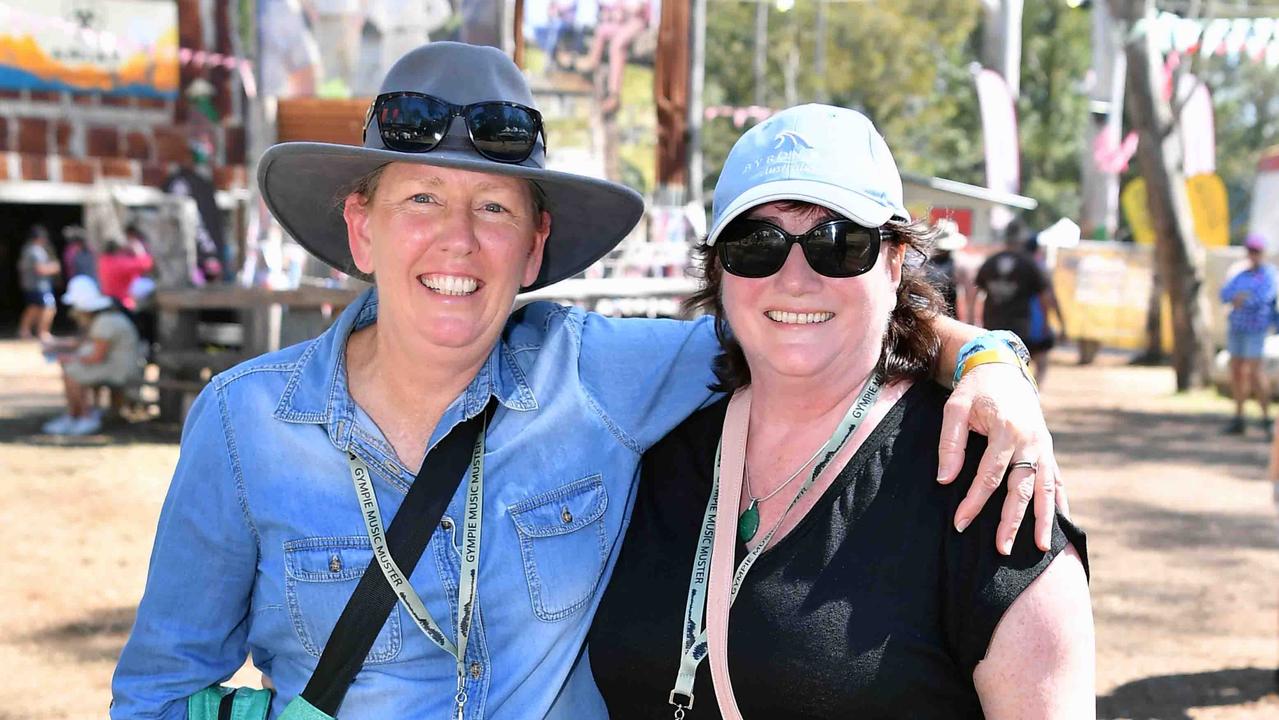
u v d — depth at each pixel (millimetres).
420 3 8578
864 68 37500
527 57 10016
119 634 4977
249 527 1846
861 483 1707
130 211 10961
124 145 13797
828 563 1672
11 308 23219
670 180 10906
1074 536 1596
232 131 13609
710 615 1697
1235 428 11406
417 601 1786
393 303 1849
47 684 4414
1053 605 1538
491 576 1842
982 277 11125
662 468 1946
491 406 1934
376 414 1915
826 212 1716
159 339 9672
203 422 1870
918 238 1772
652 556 1845
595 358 2068
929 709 1621
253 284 9234
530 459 1920
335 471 1837
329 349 1930
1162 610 5816
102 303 9461
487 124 1800
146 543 6301
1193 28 15281
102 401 10984
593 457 1960
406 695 1793
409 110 1771
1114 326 17812
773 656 1644
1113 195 21484
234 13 13484
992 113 15359
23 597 5402
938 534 1636
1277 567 6637
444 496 1836
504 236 1850
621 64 10328
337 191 1999
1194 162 17625
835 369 1761
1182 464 9742
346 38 8648
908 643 1611
